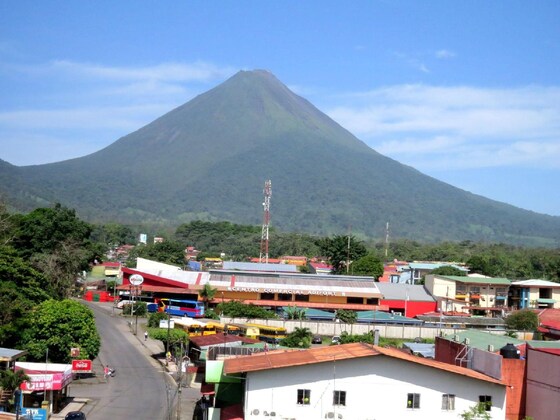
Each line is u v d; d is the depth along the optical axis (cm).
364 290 14288
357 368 4622
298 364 4597
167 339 8881
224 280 14138
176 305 13425
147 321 12050
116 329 11150
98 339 7744
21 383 5584
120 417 5828
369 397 4603
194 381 7619
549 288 15850
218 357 6194
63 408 6131
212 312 12812
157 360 8819
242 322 11500
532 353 4838
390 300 14350
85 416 5812
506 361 4866
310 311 12712
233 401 5200
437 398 4634
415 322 12344
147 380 7581
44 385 5797
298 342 9856
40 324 7294
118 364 8475
